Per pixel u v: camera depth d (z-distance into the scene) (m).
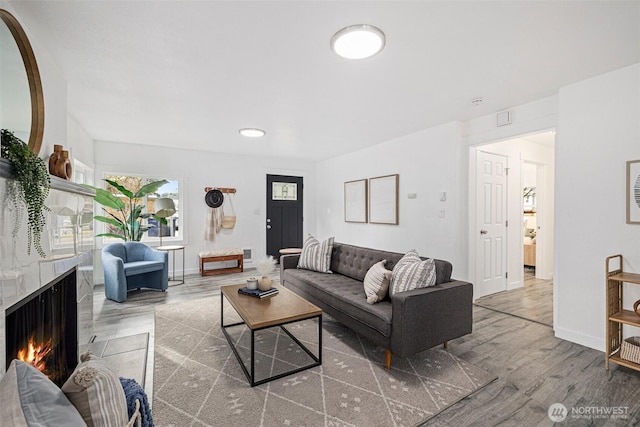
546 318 3.19
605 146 2.41
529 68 2.31
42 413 0.79
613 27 1.78
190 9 1.61
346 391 1.89
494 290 4.10
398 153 4.47
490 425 1.60
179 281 4.77
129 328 2.89
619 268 2.34
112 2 1.55
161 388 1.92
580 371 2.13
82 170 4.14
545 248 5.00
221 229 5.62
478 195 3.85
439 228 3.85
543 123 2.92
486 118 3.44
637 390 1.90
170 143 4.80
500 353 2.41
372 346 2.54
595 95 2.46
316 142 4.76
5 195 1.19
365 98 2.90
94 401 0.91
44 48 1.98
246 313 2.16
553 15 1.67
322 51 2.04
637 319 2.11
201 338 2.67
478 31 1.82
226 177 5.65
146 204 4.98
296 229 6.46
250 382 1.96
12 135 1.32
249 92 2.75
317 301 3.03
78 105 3.05
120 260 3.66
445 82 2.55
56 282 1.83
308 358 2.33
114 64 2.21
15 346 1.41
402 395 1.85
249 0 1.54
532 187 6.11
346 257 3.52
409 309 2.04
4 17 1.49
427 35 1.86
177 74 2.37
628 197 2.29
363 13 1.65
